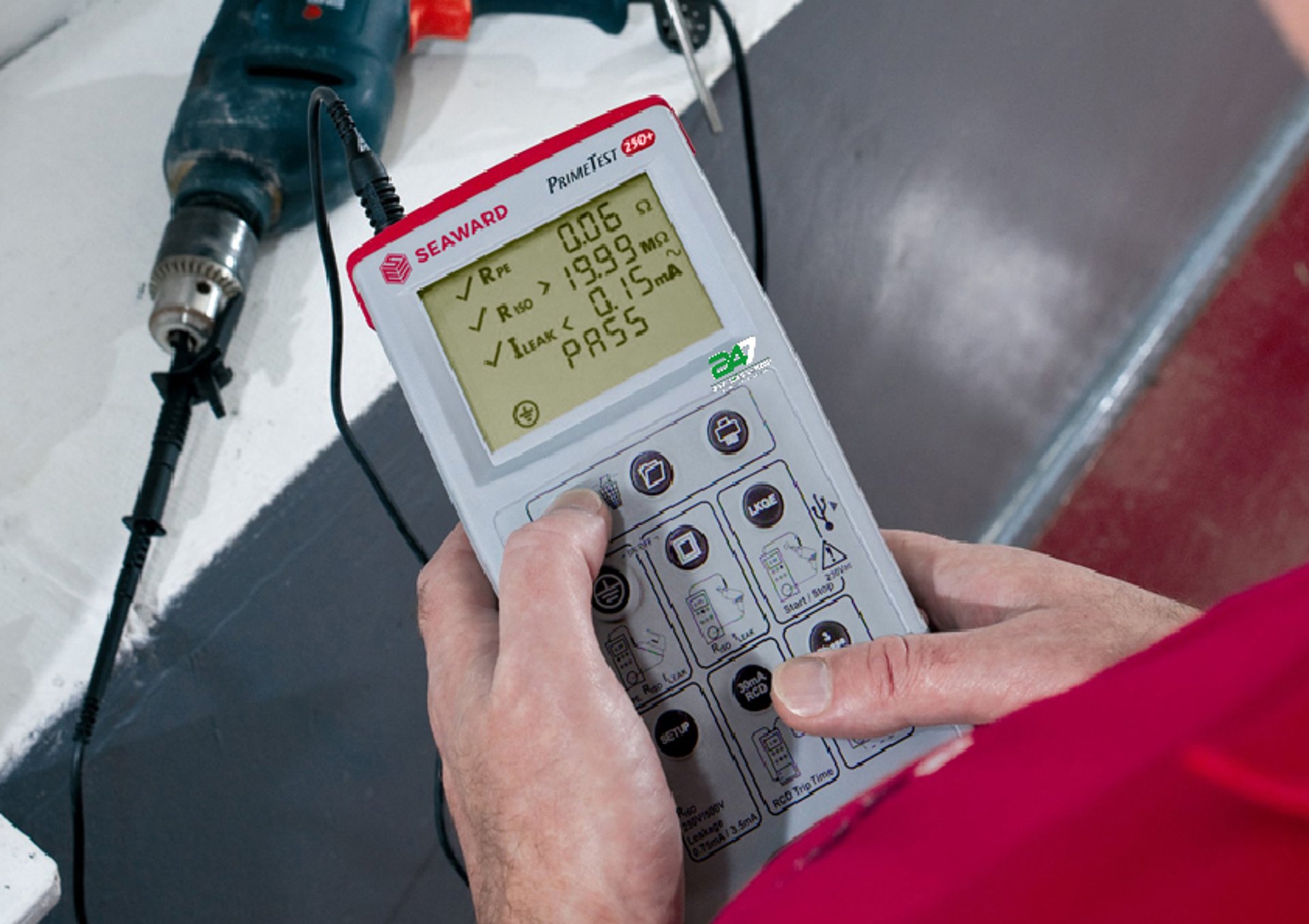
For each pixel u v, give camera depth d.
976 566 0.55
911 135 0.96
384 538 0.78
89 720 0.66
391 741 0.77
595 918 0.45
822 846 0.35
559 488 0.54
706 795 0.52
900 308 0.96
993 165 1.00
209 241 0.70
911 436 0.97
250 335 0.77
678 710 0.53
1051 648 0.45
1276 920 0.21
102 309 0.76
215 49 0.73
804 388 0.55
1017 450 1.05
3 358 0.75
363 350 0.79
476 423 0.54
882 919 0.27
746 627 0.53
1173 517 1.13
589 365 0.55
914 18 0.97
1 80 0.81
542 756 0.46
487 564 0.53
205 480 0.75
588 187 0.55
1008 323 1.03
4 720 0.69
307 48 0.73
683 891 0.49
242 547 0.75
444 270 0.54
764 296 0.56
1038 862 0.25
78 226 0.78
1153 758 0.24
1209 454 1.16
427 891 0.77
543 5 0.85
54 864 0.56
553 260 0.55
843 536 0.55
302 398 0.77
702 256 0.55
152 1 0.84
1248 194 1.17
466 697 0.50
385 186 0.58
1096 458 1.11
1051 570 0.53
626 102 0.85
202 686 0.73
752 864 0.51
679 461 0.54
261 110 0.72
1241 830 0.21
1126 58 1.08
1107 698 0.27
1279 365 1.19
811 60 0.93
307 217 0.78
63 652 0.70
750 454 0.55
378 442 0.78
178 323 0.69
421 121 0.83
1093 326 1.09
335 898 0.75
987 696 0.46
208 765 0.73
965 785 0.29
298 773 0.75
